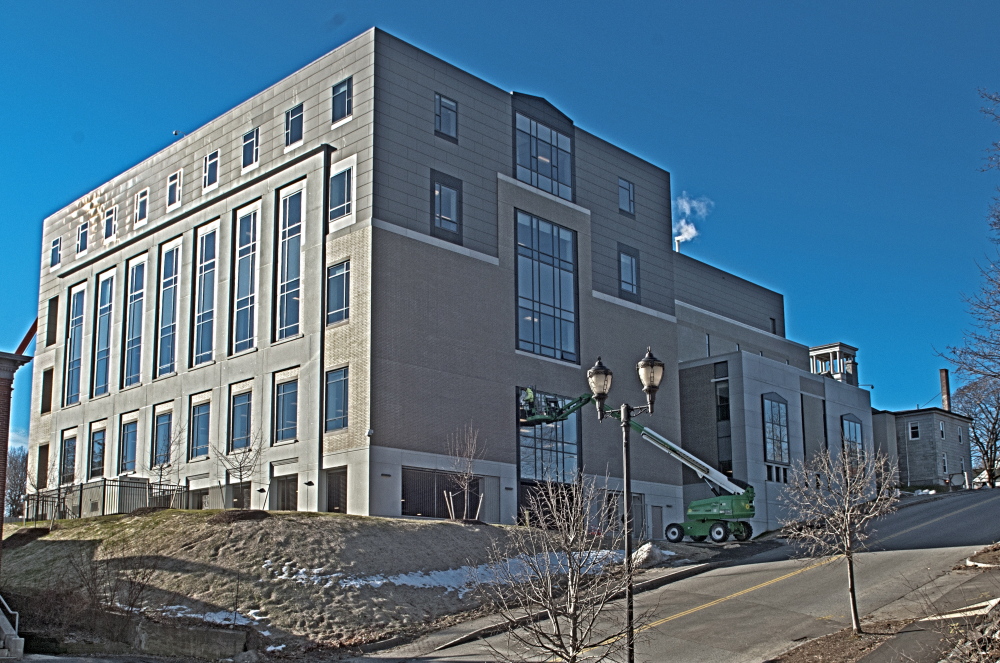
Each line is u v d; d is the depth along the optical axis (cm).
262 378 4950
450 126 5075
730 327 7431
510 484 4878
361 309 4556
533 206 5391
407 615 3105
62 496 5128
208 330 5347
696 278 7250
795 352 8138
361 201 4688
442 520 4066
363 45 4872
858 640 2617
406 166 4812
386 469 4397
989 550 3650
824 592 3281
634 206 6072
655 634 2836
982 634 2280
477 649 2755
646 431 5294
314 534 3528
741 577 3647
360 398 4462
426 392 4628
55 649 2738
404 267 4678
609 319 5688
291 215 5034
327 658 2758
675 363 6053
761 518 5778
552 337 5322
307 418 4678
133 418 5719
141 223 6003
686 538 5266
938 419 8806
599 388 2211
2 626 2667
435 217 4888
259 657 2755
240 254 5281
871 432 7206
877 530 4688
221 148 5550
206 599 3089
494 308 5041
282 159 5169
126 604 3067
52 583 3372
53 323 6650
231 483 4928
